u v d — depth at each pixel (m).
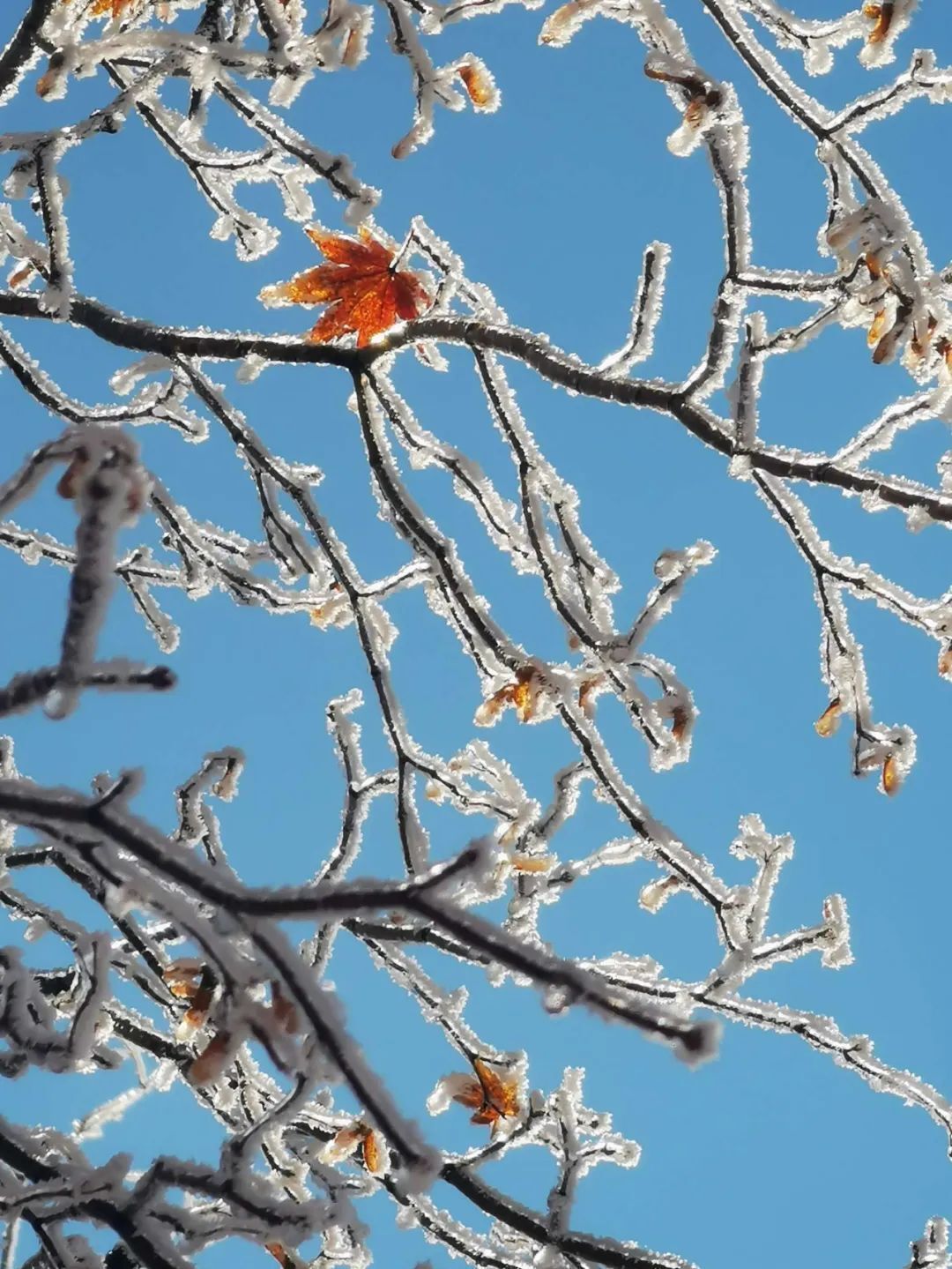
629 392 2.42
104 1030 2.40
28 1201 1.60
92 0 2.53
